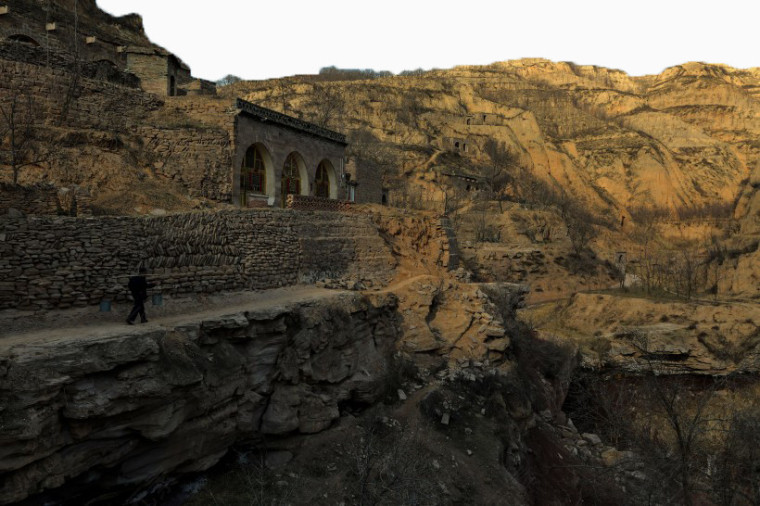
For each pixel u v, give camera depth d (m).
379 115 107.00
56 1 40.34
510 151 110.56
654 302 47.41
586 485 20.09
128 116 25.36
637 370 39.81
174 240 16.58
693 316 44.91
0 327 11.84
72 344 10.45
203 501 12.85
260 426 15.43
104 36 42.53
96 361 10.52
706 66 196.25
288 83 116.62
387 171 82.31
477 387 21.64
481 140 109.75
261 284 19.45
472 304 25.55
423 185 81.12
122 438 11.20
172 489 12.87
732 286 55.62
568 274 63.75
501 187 93.31
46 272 13.33
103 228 14.77
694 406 25.50
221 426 13.69
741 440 15.70
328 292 20.36
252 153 29.73
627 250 85.56
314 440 16.36
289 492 13.90
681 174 133.38
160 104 27.23
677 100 173.88
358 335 19.50
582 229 77.56
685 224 106.25
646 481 15.56
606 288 60.88
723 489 14.28
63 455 10.21
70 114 22.64
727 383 30.72
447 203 72.38
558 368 32.09
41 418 9.55
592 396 27.09
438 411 19.45
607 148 133.12
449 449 17.72
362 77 156.62
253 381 15.19
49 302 13.22
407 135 102.25
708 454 15.82
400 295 23.44
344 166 39.72
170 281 15.89
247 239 19.25
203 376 12.68
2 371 9.35
